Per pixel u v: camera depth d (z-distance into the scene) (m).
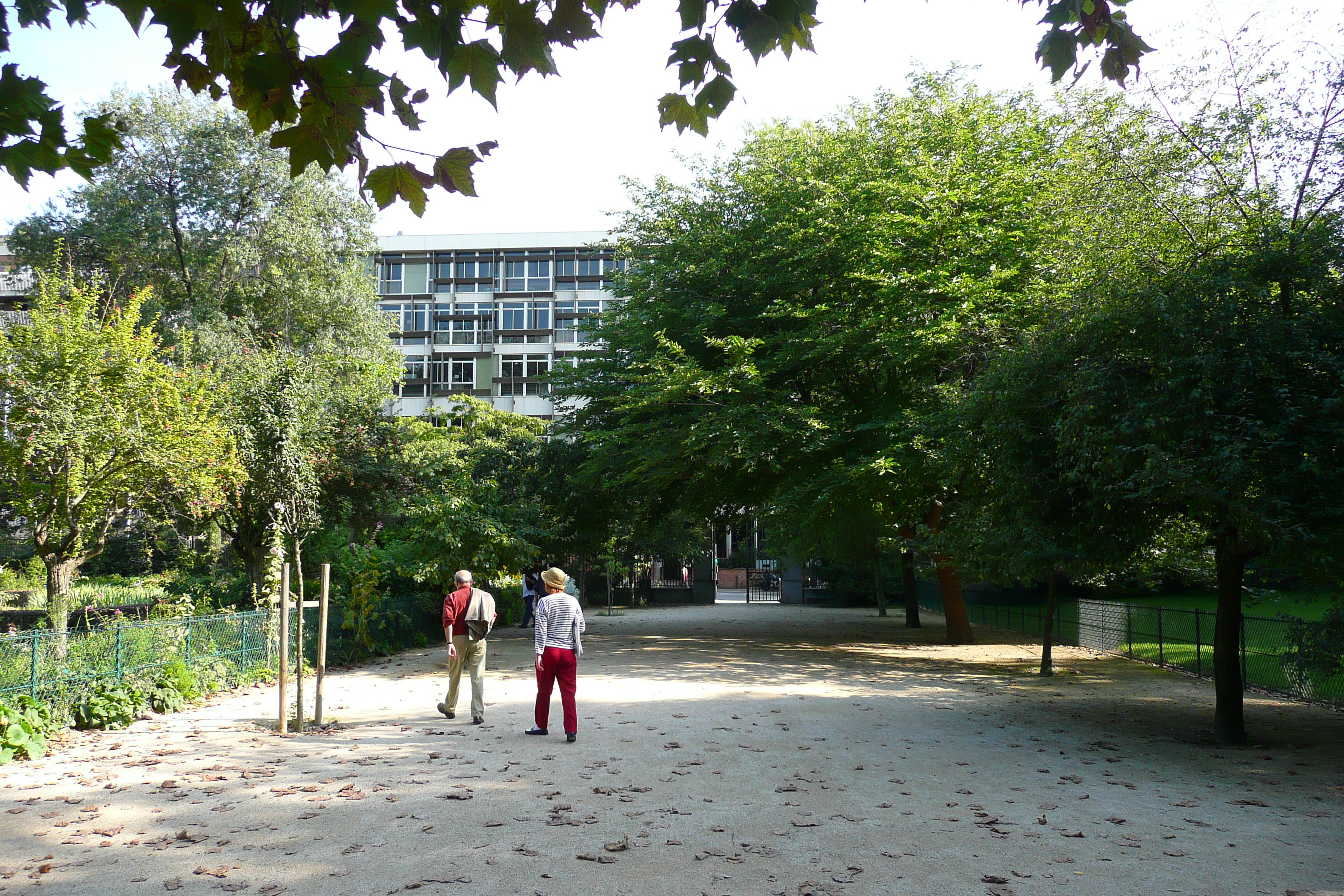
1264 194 10.37
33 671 9.20
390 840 5.69
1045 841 5.76
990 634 25.27
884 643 22.25
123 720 9.81
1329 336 8.35
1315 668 9.66
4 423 14.46
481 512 19.45
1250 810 6.59
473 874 5.06
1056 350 9.86
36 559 26.50
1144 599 30.14
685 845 5.61
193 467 15.20
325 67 3.34
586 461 23.94
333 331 32.06
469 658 10.43
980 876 5.07
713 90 3.99
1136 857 5.44
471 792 6.95
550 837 5.75
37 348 14.38
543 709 9.41
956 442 11.52
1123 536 9.83
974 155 19.06
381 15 3.29
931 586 38.03
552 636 9.30
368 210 33.72
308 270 31.88
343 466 20.66
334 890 4.80
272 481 16.14
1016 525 10.33
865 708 11.62
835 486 18.58
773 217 21.50
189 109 31.14
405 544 21.33
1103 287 9.72
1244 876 5.11
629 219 24.38
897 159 19.80
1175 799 6.92
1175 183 10.99
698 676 14.94
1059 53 4.32
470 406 33.97
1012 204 17.72
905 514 20.81
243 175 31.03
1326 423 7.85
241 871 5.10
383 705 11.62
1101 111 13.56
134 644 11.00
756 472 22.80
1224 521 8.32
